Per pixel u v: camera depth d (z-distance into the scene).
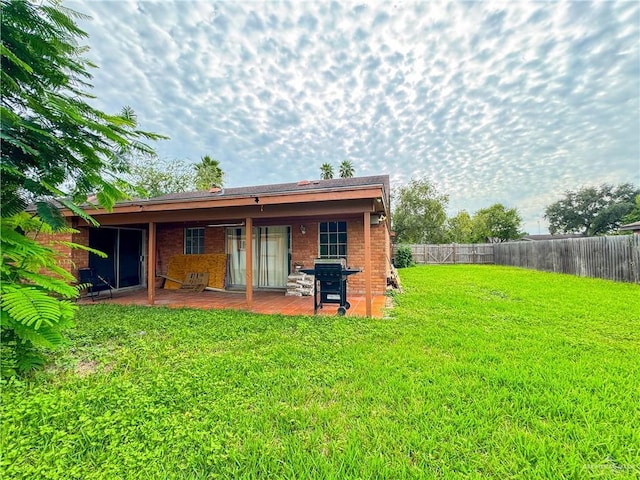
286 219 9.30
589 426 2.31
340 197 5.65
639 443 2.13
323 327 5.04
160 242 10.99
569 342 4.24
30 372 3.15
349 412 2.51
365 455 2.02
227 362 3.51
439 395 2.78
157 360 3.65
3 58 2.40
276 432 2.27
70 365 3.49
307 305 7.34
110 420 2.32
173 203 6.65
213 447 2.04
